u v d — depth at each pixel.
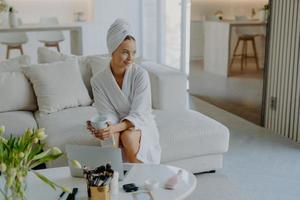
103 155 2.20
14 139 1.80
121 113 2.89
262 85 4.64
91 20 8.05
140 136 2.78
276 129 4.50
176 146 3.11
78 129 3.10
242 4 4.82
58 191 2.12
